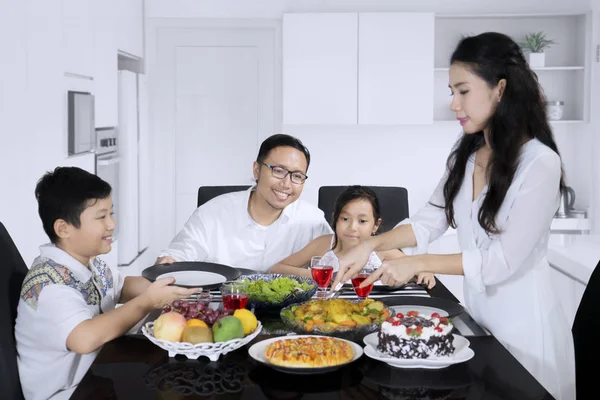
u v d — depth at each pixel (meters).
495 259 1.93
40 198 1.91
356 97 5.38
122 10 4.91
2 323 1.81
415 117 5.39
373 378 1.57
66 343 1.76
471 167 2.11
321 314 1.84
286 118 5.40
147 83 5.71
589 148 5.53
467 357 1.63
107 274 2.10
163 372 1.61
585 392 2.04
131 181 5.05
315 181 5.80
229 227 2.77
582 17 5.55
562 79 5.73
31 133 3.17
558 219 5.39
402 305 2.13
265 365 1.64
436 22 5.69
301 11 5.61
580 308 2.08
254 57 5.76
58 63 3.51
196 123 5.81
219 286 2.24
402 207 3.30
